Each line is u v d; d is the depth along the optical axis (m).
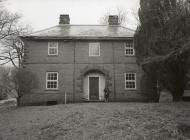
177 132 10.66
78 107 18.70
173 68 17.89
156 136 10.44
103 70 27.95
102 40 28.50
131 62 28.23
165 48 17.53
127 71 28.09
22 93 24.38
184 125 11.34
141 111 14.96
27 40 28.20
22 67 26.91
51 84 27.62
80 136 11.48
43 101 27.16
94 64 28.02
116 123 12.62
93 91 28.28
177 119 12.56
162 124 11.88
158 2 19.00
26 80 23.91
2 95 40.09
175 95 19.36
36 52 28.06
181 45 15.34
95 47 28.50
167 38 17.56
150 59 18.38
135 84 27.91
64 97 27.28
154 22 19.12
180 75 18.19
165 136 10.41
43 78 27.62
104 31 30.50
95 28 31.98
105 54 28.28
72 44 28.33
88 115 14.90
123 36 28.31
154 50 18.53
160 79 19.52
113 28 32.16
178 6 17.81
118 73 28.03
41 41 28.30
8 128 14.50
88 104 20.98
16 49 36.06
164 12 18.62
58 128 13.20
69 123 13.77
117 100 27.55
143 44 20.88
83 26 32.97
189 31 16.75
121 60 28.25
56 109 19.00
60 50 28.19
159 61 17.62
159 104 17.56
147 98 27.20
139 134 10.78
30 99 27.09
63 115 15.87
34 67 27.78
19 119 16.62
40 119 15.77
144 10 20.14
